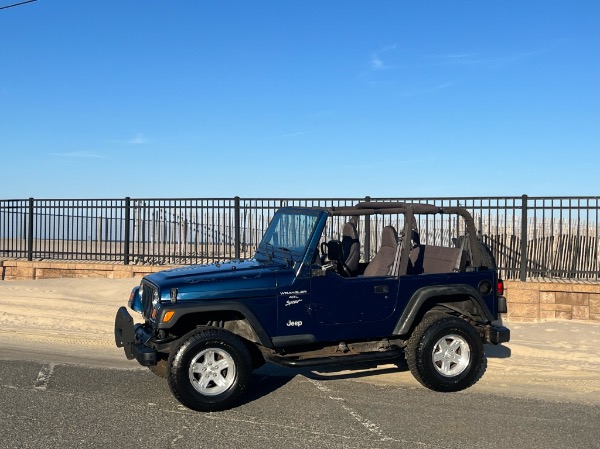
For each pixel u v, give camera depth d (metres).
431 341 6.80
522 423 5.91
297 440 5.32
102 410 6.05
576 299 11.00
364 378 7.52
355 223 7.63
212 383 6.17
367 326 6.70
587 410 6.39
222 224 13.52
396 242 7.48
